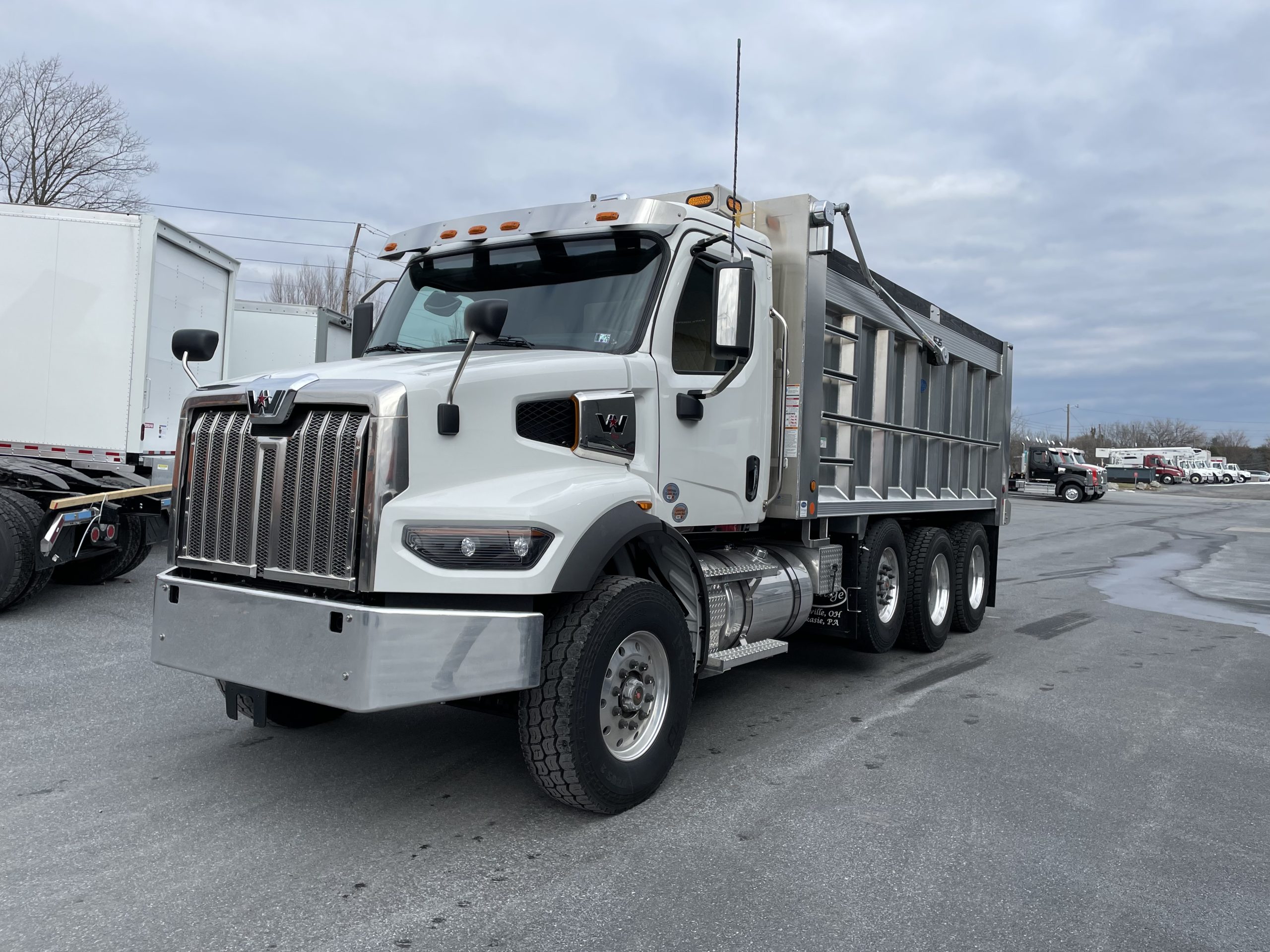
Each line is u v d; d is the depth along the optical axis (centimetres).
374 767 473
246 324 1531
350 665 353
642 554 462
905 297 748
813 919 328
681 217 490
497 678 374
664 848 385
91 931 306
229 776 454
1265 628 1004
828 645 848
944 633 835
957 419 890
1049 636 934
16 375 979
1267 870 380
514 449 405
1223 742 561
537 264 508
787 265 588
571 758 393
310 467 380
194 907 324
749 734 555
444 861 367
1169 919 337
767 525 639
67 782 441
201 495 416
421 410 372
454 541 369
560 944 305
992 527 996
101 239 987
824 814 428
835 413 644
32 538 786
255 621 383
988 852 390
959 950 310
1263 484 9062
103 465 986
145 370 995
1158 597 1253
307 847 377
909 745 540
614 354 462
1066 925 330
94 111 3288
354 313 571
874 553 709
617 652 424
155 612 418
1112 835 412
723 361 530
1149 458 8662
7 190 3259
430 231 541
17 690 592
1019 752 530
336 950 298
